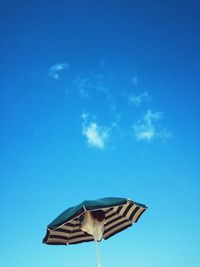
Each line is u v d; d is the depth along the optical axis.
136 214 6.92
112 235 7.07
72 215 5.58
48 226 5.67
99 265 5.84
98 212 6.24
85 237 7.05
